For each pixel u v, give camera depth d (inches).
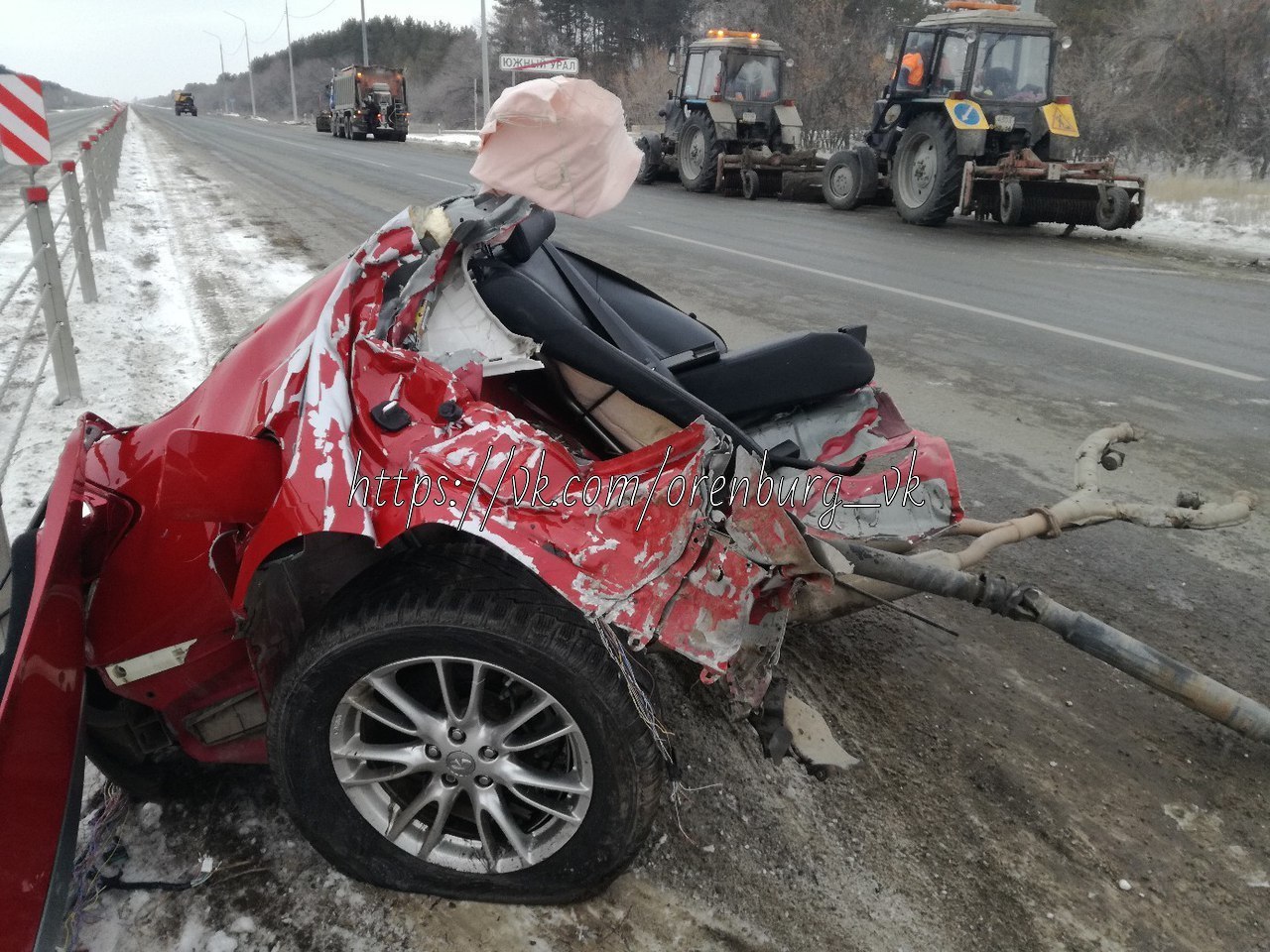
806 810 94.0
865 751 103.1
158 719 88.7
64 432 181.9
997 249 464.4
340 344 78.9
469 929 79.8
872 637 125.3
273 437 76.1
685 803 93.3
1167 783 101.0
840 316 306.5
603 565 71.1
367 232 458.0
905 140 553.3
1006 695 114.7
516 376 90.1
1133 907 85.1
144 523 84.2
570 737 75.9
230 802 91.8
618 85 1756.9
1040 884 87.3
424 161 1015.0
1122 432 142.1
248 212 520.1
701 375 100.4
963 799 97.1
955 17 530.6
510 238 90.6
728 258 414.6
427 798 80.0
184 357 233.1
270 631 80.1
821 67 1190.9
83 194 552.4
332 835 80.6
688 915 81.8
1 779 60.9
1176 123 930.1
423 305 82.4
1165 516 123.1
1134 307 333.1
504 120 77.4
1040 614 100.7
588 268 118.3
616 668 72.9
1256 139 876.0
